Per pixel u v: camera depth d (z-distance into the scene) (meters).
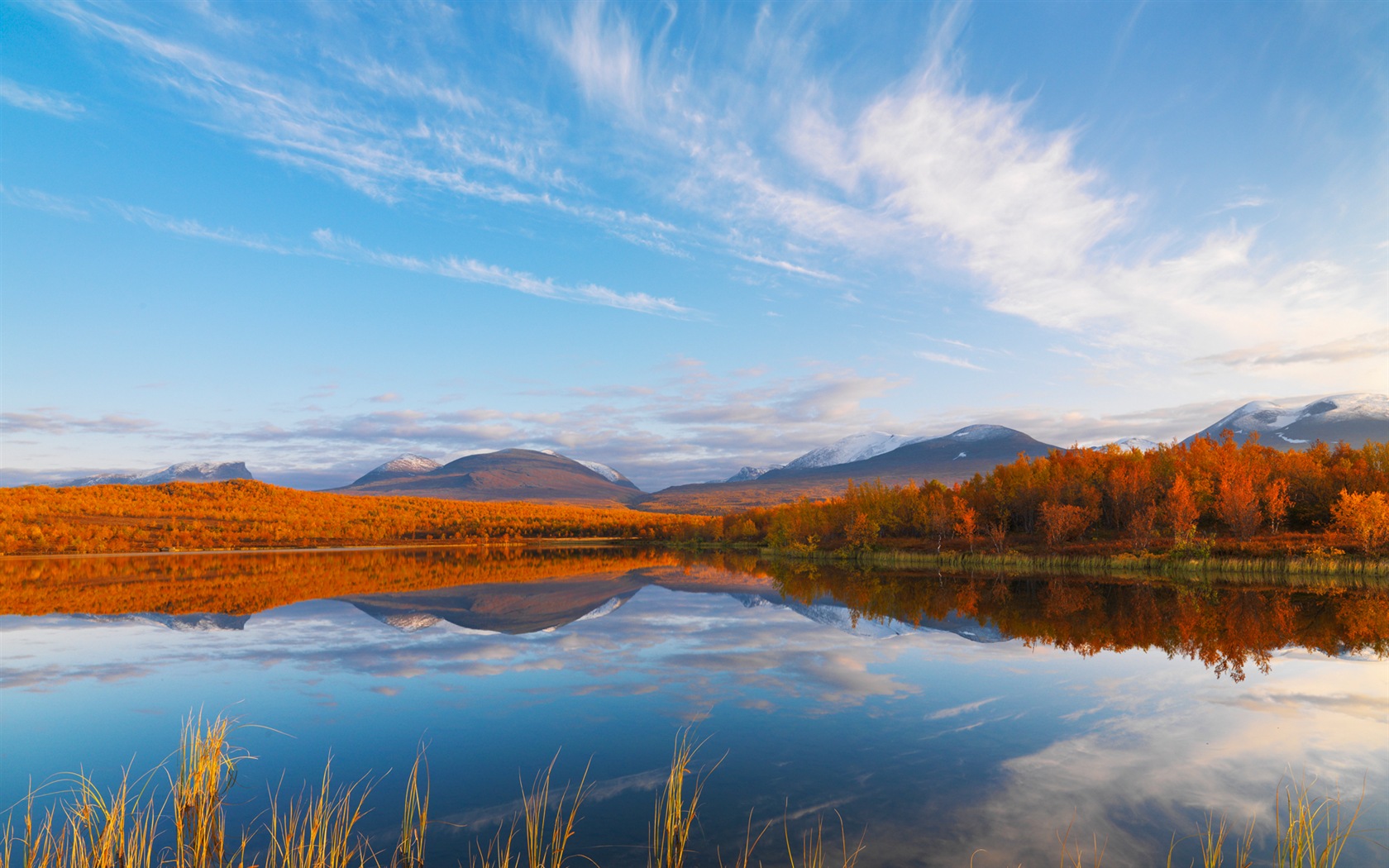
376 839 10.85
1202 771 13.72
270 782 13.41
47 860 9.62
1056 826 11.27
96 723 17.30
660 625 34.72
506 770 13.99
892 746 15.44
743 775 13.64
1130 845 10.57
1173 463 100.56
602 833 11.05
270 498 179.38
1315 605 40.34
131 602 45.19
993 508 103.75
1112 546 78.12
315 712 18.33
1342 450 103.31
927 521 102.25
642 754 14.99
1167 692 20.14
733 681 21.77
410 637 30.77
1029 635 30.75
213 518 154.62
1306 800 12.24
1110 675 22.47
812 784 13.18
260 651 27.17
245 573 72.56
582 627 34.16
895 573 72.69
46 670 23.75
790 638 30.25
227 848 10.41
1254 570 62.28
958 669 23.52
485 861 10.06
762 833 11.05
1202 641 28.52
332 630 33.09
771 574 73.19
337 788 13.13
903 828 11.20
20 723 17.34
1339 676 22.08
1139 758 14.52
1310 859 9.74
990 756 14.66
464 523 198.00
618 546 173.38
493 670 23.69
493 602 45.59
